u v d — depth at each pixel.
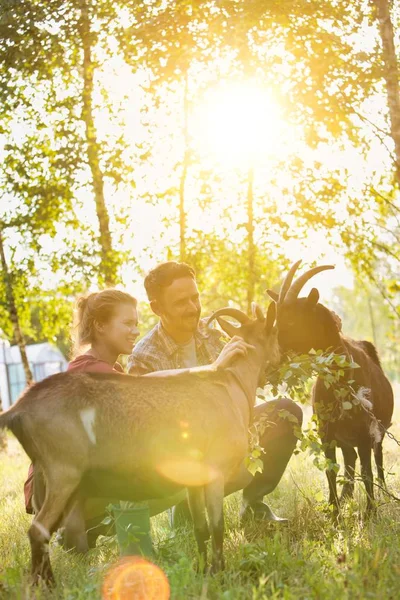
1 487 8.91
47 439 4.38
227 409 4.80
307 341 6.56
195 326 5.93
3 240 15.62
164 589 4.31
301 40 8.29
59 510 4.36
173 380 4.72
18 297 16.30
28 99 13.87
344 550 4.83
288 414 5.49
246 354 5.10
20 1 9.63
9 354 37.28
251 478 5.89
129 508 4.94
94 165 14.65
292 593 4.03
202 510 4.92
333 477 6.44
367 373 7.09
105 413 4.46
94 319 5.37
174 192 15.27
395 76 7.64
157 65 8.76
